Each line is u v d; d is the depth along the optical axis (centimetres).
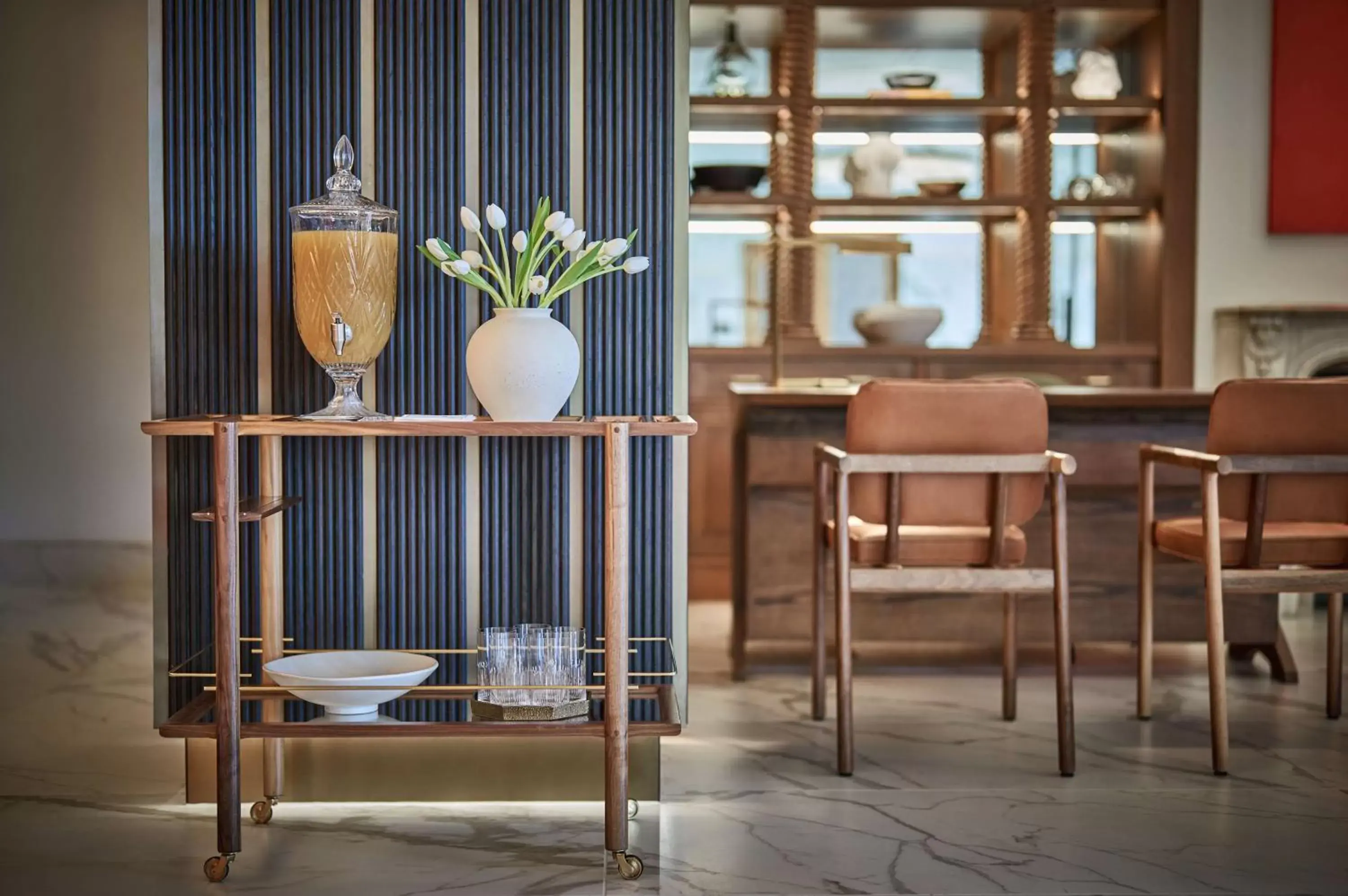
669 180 253
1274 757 293
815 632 331
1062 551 280
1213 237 533
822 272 574
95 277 560
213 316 250
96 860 223
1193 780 276
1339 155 529
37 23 554
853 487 285
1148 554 324
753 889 212
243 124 249
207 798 253
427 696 230
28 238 559
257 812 242
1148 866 224
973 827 245
